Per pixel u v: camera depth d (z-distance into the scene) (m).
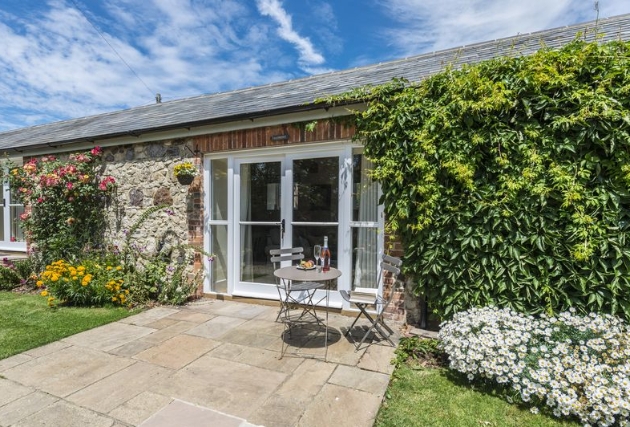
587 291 2.94
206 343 3.48
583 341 2.61
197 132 5.09
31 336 3.63
